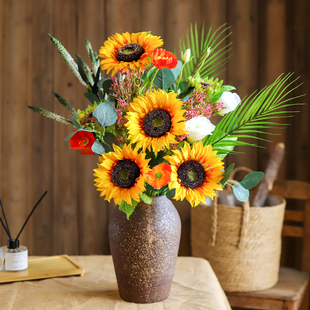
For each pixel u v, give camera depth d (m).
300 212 1.82
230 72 2.02
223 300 0.95
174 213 0.86
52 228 2.17
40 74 2.15
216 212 1.61
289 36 1.99
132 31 2.08
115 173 0.74
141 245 0.82
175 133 0.72
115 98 0.84
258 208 1.59
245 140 2.02
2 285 0.97
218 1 2.02
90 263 1.16
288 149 2.00
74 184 2.16
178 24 2.04
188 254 2.06
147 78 0.84
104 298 0.89
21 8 2.14
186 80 0.96
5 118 2.17
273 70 2.00
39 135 2.16
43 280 1.01
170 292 0.93
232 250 1.61
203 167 0.74
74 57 2.11
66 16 2.12
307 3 1.96
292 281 1.73
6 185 2.19
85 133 0.79
